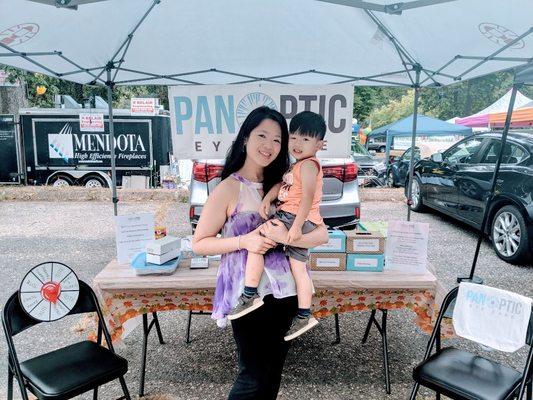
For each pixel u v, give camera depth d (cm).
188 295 248
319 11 287
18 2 221
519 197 463
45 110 937
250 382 182
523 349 309
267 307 177
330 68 393
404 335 324
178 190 871
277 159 188
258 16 296
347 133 361
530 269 470
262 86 353
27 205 816
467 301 212
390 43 321
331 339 317
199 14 292
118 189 889
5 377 270
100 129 914
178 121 360
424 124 1241
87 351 217
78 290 220
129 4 263
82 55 324
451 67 343
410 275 248
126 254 265
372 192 871
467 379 197
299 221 176
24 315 207
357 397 252
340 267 252
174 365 283
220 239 181
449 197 618
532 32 244
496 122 1125
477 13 242
